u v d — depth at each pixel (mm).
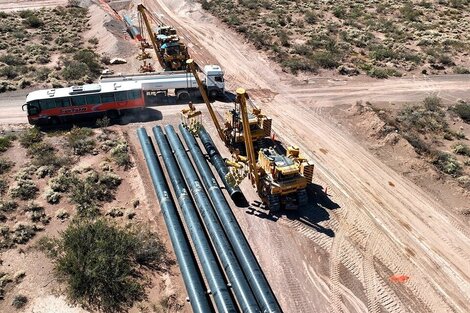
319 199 34188
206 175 34938
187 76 48500
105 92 43094
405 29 72500
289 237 30328
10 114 45531
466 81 55688
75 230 28125
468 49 64750
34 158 37688
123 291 25250
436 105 48062
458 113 47344
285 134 42844
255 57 61062
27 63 57000
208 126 43844
